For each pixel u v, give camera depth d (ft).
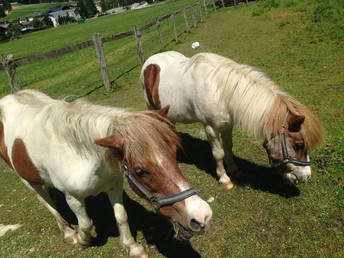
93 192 9.72
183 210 7.59
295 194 12.30
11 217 14.64
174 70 13.98
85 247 11.80
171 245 11.28
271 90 10.73
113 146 7.72
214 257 10.39
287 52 29.30
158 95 14.75
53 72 50.01
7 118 11.24
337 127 15.87
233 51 34.68
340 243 10.03
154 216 12.85
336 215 11.05
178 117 14.43
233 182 13.75
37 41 131.03
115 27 110.01
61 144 9.07
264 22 45.42
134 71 35.58
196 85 12.34
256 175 13.97
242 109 11.01
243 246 10.55
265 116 10.45
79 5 378.12
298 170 10.55
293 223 11.06
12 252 12.51
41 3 631.97
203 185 13.99
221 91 11.60
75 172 9.10
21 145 10.31
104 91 30.27
